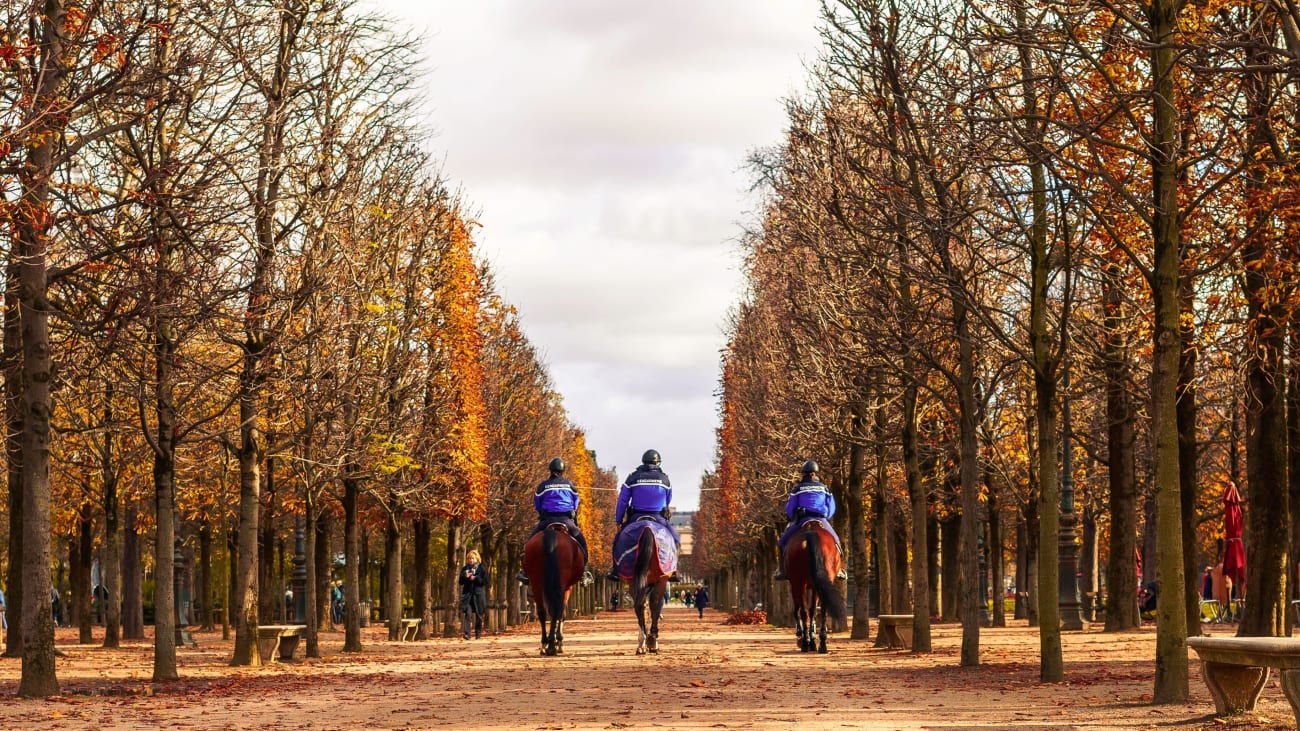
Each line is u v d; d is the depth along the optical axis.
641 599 28.80
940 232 19.91
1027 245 20.86
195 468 37.12
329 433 29.73
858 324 27.39
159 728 13.79
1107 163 19.12
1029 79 16.59
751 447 48.50
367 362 30.59
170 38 18.16
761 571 68.75
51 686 18.19
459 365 38.75
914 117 21.28
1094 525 51.25
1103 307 25.95
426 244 35.75
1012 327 30.81
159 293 17.84
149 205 17.84
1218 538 53.41
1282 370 22.25
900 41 22.27
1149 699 15.17
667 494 30.09
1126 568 34.16
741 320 49.72
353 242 28.09
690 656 27.98
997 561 45.66
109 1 17.55
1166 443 14.83
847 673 21.86
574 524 30.09
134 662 27.09
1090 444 43.16
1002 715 14.15
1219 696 12.92
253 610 25.78
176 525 51.25
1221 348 22.83
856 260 24.89
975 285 22.73
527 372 58.66
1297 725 11.20
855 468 34.59
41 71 15.73
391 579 41.81
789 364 33.94
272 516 37.25
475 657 29.45
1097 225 19.42
